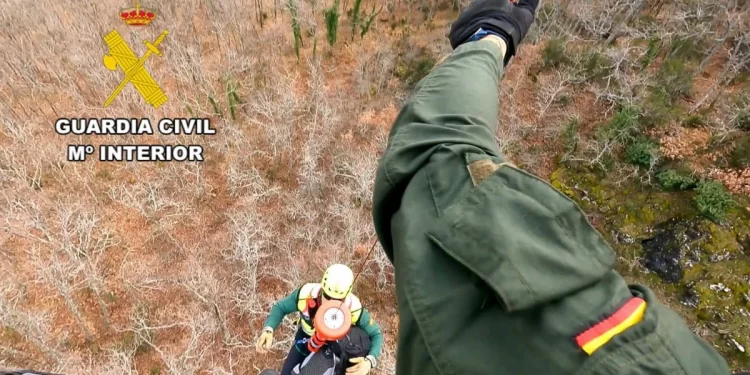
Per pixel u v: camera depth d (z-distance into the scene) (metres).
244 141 9.59
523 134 9.38
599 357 0.92
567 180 8.88
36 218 7.71
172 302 7.72
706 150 8.55
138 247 8.38
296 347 3.93
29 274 8.00
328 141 9.38
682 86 9.28
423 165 1.34
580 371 0.93
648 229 8.19
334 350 3.54
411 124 1.47
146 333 7.13
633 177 8.64
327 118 9.30
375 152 9.33
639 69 9.88
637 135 8.91
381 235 1.51
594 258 1.02
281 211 8.70
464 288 1.08
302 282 7.66
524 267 0.99
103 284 7.88
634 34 9.73
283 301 3.84
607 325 0.95
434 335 1.08
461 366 1.03
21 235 7.91
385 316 7.62
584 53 10.09
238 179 8.83
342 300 3.54
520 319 1.01
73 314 7.60
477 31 2.01
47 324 7.36
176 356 7.12
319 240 8.23
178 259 8.27
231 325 7.45
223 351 7.22
